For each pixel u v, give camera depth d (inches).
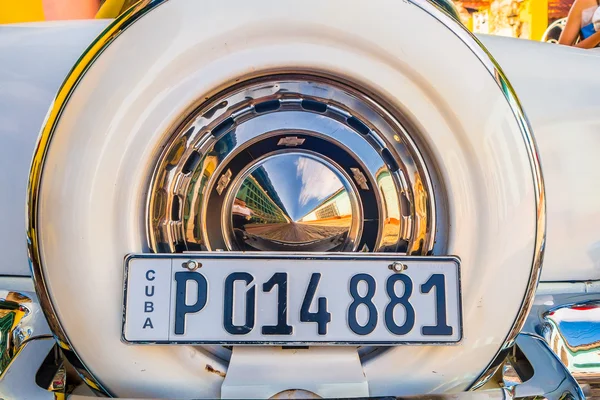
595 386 55.1
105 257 46.3
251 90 48.5
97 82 45.9
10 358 49.6
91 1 105.3
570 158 63.0
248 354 48.1
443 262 48.1
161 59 46.0
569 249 62.9
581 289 63.1
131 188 46.7
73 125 45.8
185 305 46.4
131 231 46.9
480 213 48.6
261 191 49.1
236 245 49.2
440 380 49.2
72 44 59.3
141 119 46.4
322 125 49.2
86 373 47.7
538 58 64.7
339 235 49.6
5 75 58.5
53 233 45.9
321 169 49.3
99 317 46.4
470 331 48.8
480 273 48.6
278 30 46.5
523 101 62.2
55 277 46.2
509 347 50.3
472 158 48.5
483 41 64.6
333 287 47.3
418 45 47.2
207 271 46.7
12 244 57.8
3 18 105.7
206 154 48.7
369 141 49.4
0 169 57.8
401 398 44.7
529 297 49.4
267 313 46.8
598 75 66.0
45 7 106.0
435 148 48.6
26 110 57.9
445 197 49.1
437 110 48.2
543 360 52.7
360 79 47.7
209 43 46.3
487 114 48.3
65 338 47.0
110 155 46.1
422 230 49.6
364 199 49.7
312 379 47.6
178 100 46.6
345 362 48.2
